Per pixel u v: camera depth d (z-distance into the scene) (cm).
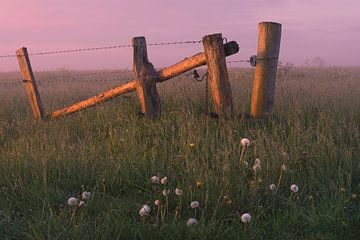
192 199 458
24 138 691
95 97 870
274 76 700
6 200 469
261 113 705
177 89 941
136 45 781
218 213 435
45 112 1001
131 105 853
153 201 468
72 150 600
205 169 514
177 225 405
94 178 532
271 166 520
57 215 441
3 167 550
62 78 2592
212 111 776
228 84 705
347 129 665
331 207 433
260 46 691
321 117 686
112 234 396
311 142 588
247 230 405
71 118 841
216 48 691
